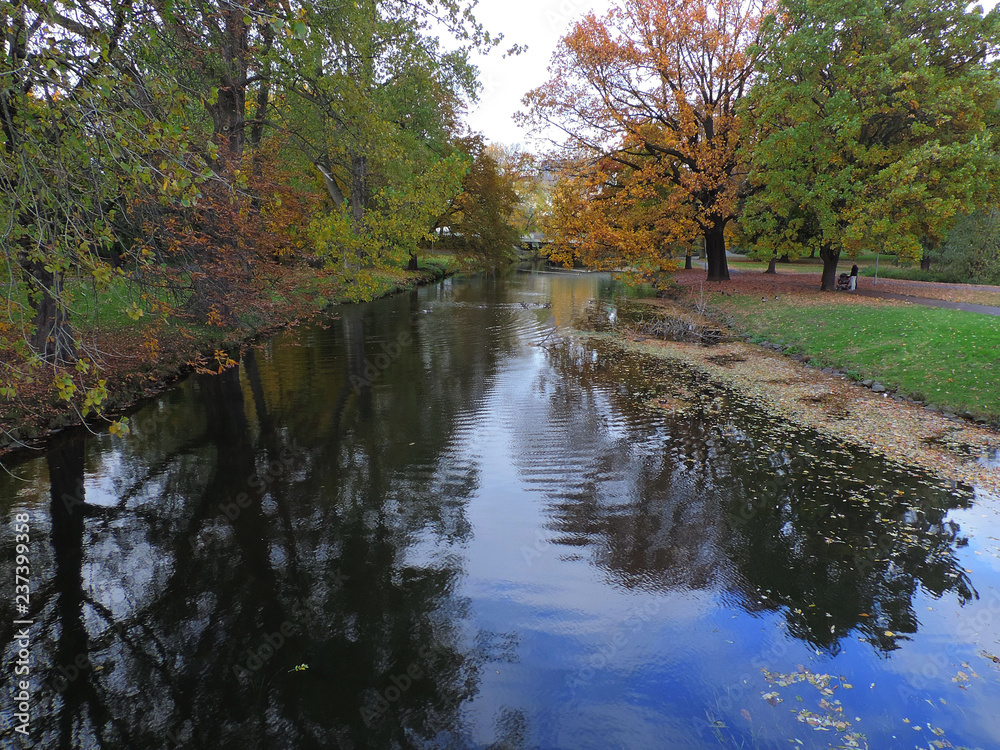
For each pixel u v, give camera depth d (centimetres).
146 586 594
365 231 1446
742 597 575
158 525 723
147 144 440
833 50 2156
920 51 1905
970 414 1059
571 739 408
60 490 823
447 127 3544
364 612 553
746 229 2641
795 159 2220
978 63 2038
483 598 575
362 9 1291
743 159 2538
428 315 2583
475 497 801
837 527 711
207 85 1145
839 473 868
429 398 1291
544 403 1252
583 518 740
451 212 4066
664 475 872
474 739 408
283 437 1041
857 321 1722
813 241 2494
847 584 595
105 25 519
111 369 1238
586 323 2375
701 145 2684
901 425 1056
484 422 1125
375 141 1403
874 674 469
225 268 1273
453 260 5047
